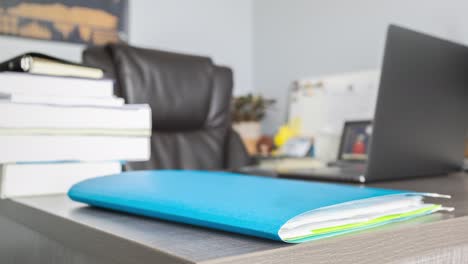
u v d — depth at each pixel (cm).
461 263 43
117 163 71
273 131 308
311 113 265
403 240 37
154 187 51
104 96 73
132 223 42
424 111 93
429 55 91
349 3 261
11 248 61
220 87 203
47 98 65
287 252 31
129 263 35
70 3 259
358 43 257
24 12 246
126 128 72
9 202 60
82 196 52
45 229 50
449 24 216
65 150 67
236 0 324
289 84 300
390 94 84
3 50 241
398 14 237
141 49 182
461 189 74
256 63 326
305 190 47
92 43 266
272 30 313
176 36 297
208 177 60
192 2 304
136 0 282
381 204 40
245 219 35
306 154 245
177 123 186
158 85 180
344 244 33
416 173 95
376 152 85
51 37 254
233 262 29
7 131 63
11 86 66
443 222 40
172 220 41
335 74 259
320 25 279
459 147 107
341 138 221
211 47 312
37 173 65
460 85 102
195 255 29
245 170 113
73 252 45
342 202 37
